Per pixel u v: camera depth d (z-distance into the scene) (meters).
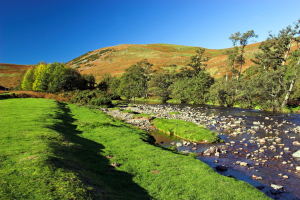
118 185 7.45
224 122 27.91
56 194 5.08
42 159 7.16
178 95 68.81
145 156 11.07
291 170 11.41
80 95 52.94
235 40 54.91
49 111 23.98
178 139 19.86
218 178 8.27
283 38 40.50
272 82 40.06
